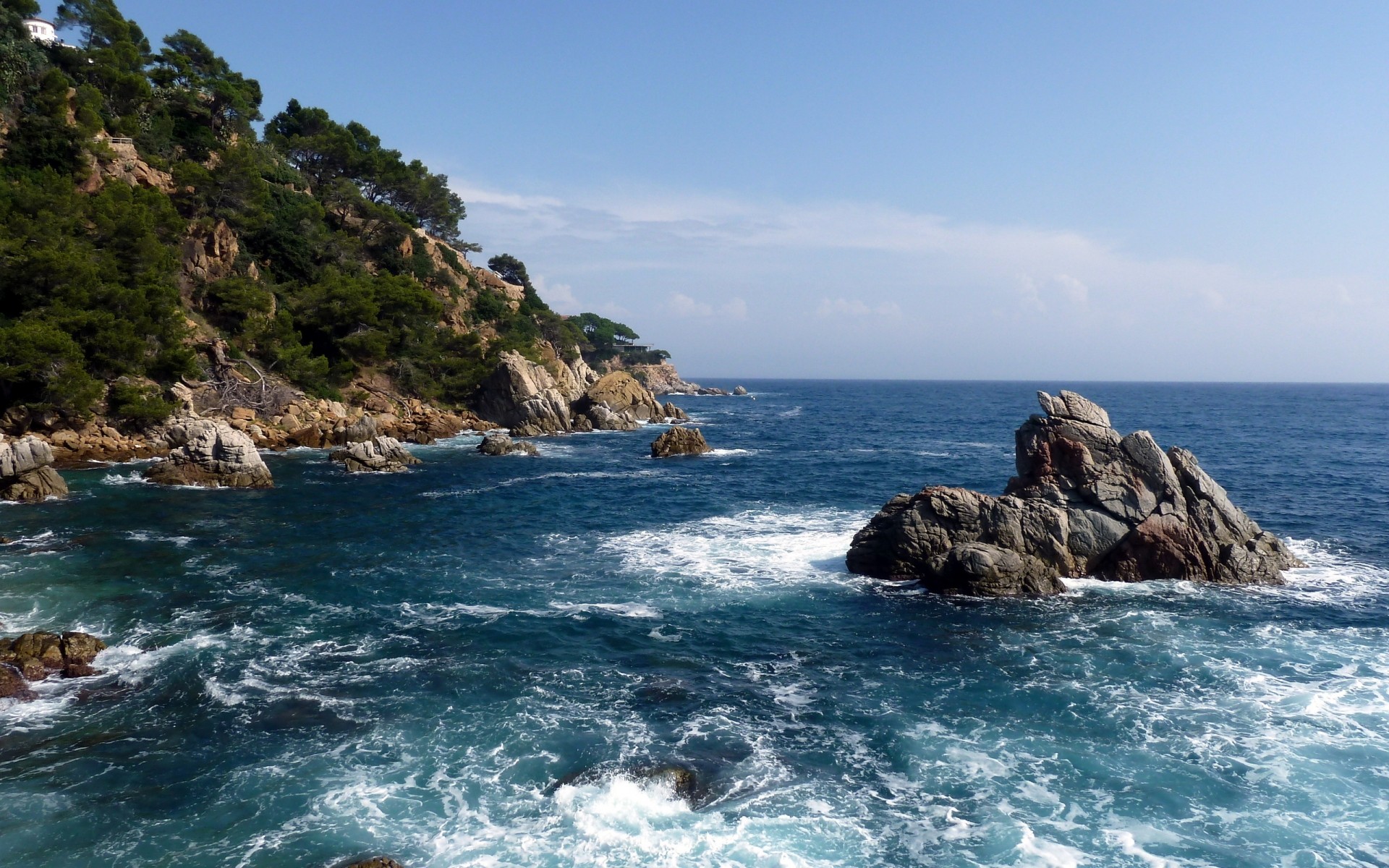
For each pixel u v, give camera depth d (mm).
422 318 104562
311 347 90062
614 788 17344
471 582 33094
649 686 22906
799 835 16000
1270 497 52812
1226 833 16062
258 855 15172
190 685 22469
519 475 63750
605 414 107875
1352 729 20188
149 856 15148
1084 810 16891
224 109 111562
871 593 31516
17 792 17141
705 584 32875
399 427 87000
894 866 15094
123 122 91438
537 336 142750
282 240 99312
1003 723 20703
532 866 14914
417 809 16688
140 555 35875
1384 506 49719
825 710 21484
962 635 26891
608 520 45969
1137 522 32719
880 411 168875
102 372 66312
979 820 16547
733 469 68375
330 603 29953
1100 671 23906
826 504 51312
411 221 140125
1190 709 21406
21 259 63219
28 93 82625
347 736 19750
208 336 81500
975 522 33031
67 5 101000
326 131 135875
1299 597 30531
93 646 24203
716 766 18547
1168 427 118688
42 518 42500
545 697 22156
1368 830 16047
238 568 34375
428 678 23281
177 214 83000
